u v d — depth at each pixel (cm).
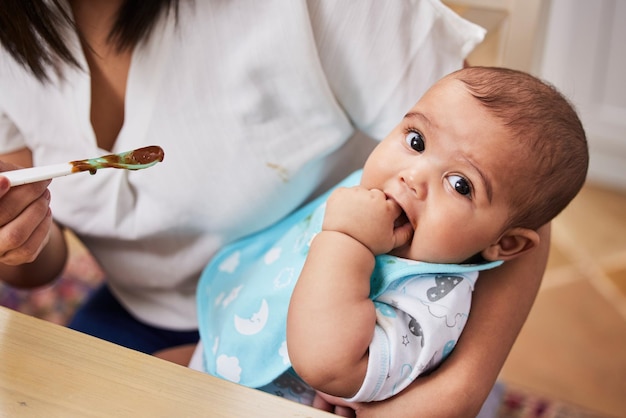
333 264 72
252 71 82
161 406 53
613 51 206
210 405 53
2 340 56
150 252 96
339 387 71
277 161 87
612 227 206
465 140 73
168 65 82
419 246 76
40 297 140
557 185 76
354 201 75
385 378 71
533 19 97
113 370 55
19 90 83
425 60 84
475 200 74
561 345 174
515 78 76
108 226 92
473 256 81
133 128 84
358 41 82
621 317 182
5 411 51
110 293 112
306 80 83
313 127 87
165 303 104
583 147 78
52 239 100
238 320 85
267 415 53
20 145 89
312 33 81
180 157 85
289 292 81
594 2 203
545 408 152
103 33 80
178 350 101
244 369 82
